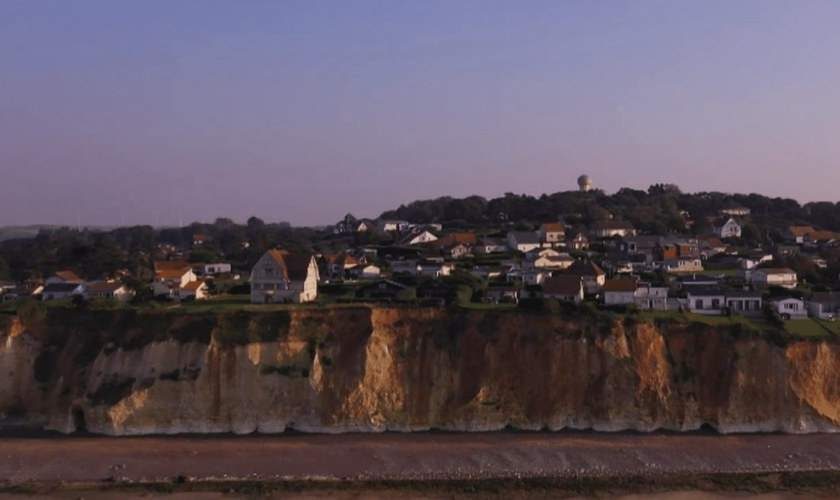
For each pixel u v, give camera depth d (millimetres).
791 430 61250
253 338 65125
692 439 60000
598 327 65562
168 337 65500
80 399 62969
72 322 68562
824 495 51094
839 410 62312
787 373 62688
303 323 66875
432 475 53844
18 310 68625
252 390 63312
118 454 57375
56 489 51594
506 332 66625
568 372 64312
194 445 59250
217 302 79000
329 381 64125
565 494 51156
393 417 63312
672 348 65750
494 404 63562
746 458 56375
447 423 62969
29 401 64938
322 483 52531
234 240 174125
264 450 58281
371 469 54812
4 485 52000
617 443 59219
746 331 64750
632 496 50938
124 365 64625
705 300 75812
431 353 66188
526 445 58969
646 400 62781
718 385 63375
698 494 51188
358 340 66125
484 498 50656
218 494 50938
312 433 62250
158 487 51812
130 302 78688
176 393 62938
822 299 74500
